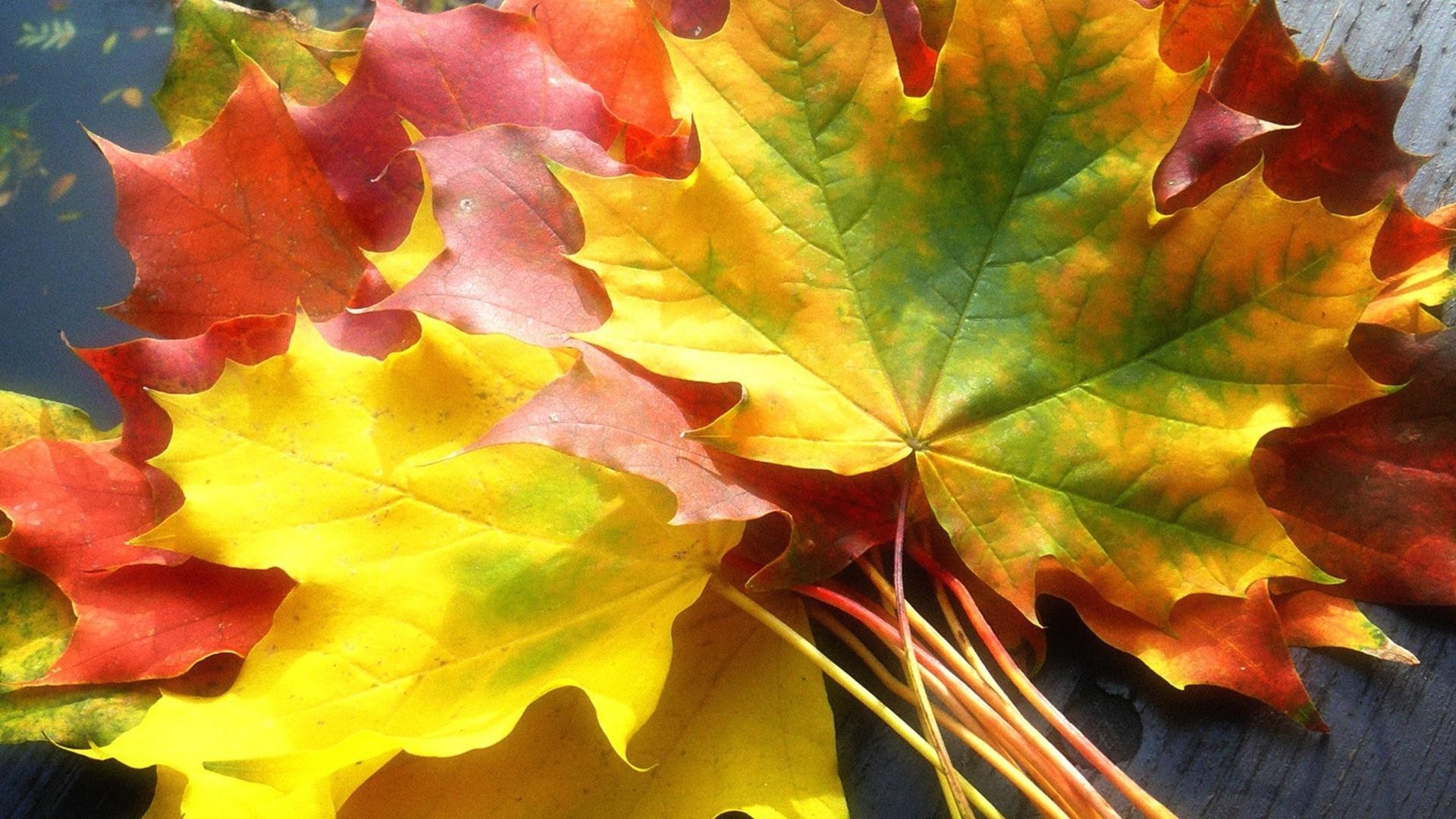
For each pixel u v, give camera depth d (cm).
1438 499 45
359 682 43
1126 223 43
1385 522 45
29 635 46
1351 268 42
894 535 44
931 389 44
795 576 44
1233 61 47
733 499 43
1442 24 51
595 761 44
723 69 43
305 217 47
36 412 48
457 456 42
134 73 57
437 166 44
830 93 43
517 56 46
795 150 43
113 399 53
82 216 55
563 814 44
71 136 56
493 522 44
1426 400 45
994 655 44
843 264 44
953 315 44
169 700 43
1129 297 43
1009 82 43
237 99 46
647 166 46
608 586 44
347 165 46
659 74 48
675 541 44
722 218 43
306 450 43
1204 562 43
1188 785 45
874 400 44
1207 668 44
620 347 43
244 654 45
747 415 43
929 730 42
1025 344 44
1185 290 43
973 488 44
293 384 43
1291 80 46
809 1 43
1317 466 45
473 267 44
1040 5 42
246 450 43
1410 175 46
